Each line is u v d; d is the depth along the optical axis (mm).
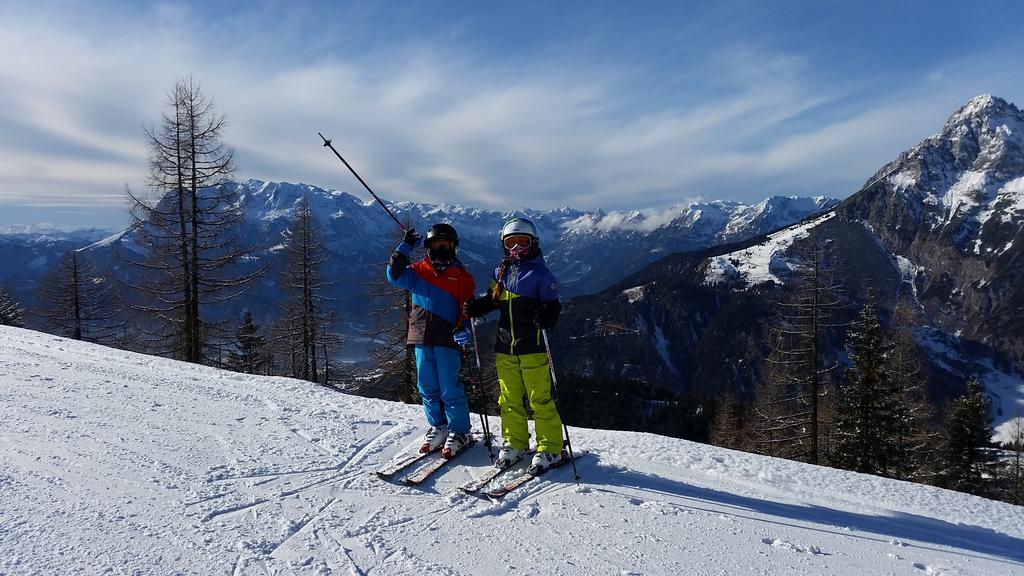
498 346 4281
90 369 7078
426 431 4965
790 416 21672
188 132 19078
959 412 26531
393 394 21047
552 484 3941
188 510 3314
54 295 27875
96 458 4016
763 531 3420
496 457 4375
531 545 3096
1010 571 3176
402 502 3584
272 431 4840
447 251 4453
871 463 21656
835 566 3078
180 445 4383
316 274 23781
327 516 3338
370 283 21031
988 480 26609
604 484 3984
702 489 4074
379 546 3016
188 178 19188
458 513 3453
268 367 29219
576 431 5520
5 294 37688
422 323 4473
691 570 2924
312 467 4094
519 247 4133
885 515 3939
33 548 2748
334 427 5004
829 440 23422
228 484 3725
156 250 18938
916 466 23656
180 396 5891
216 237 19656
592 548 3090
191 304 19266
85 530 2971
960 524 3932
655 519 3463
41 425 4684
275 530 3133
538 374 4168
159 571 2637
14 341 9406
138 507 3303
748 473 4535
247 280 20391
